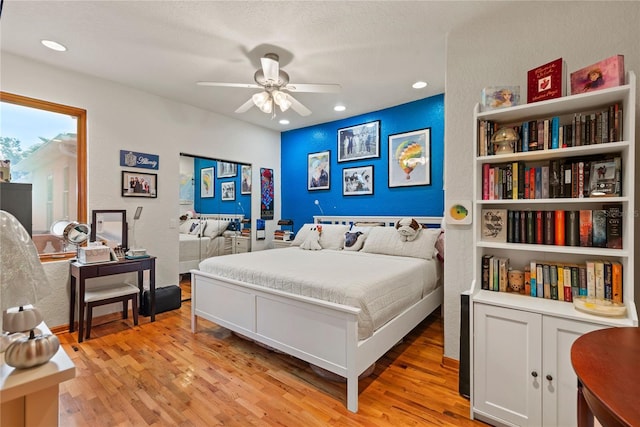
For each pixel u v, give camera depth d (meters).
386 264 2.76
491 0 1.98
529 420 1.57
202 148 4.19
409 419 1.73
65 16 2.15
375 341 1.99
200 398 1.90
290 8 2.08
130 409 1.79
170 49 2.61
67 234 2.73
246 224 4.86
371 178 4.28
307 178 5.05
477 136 1.90
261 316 2.37
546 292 1.75
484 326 1.70
